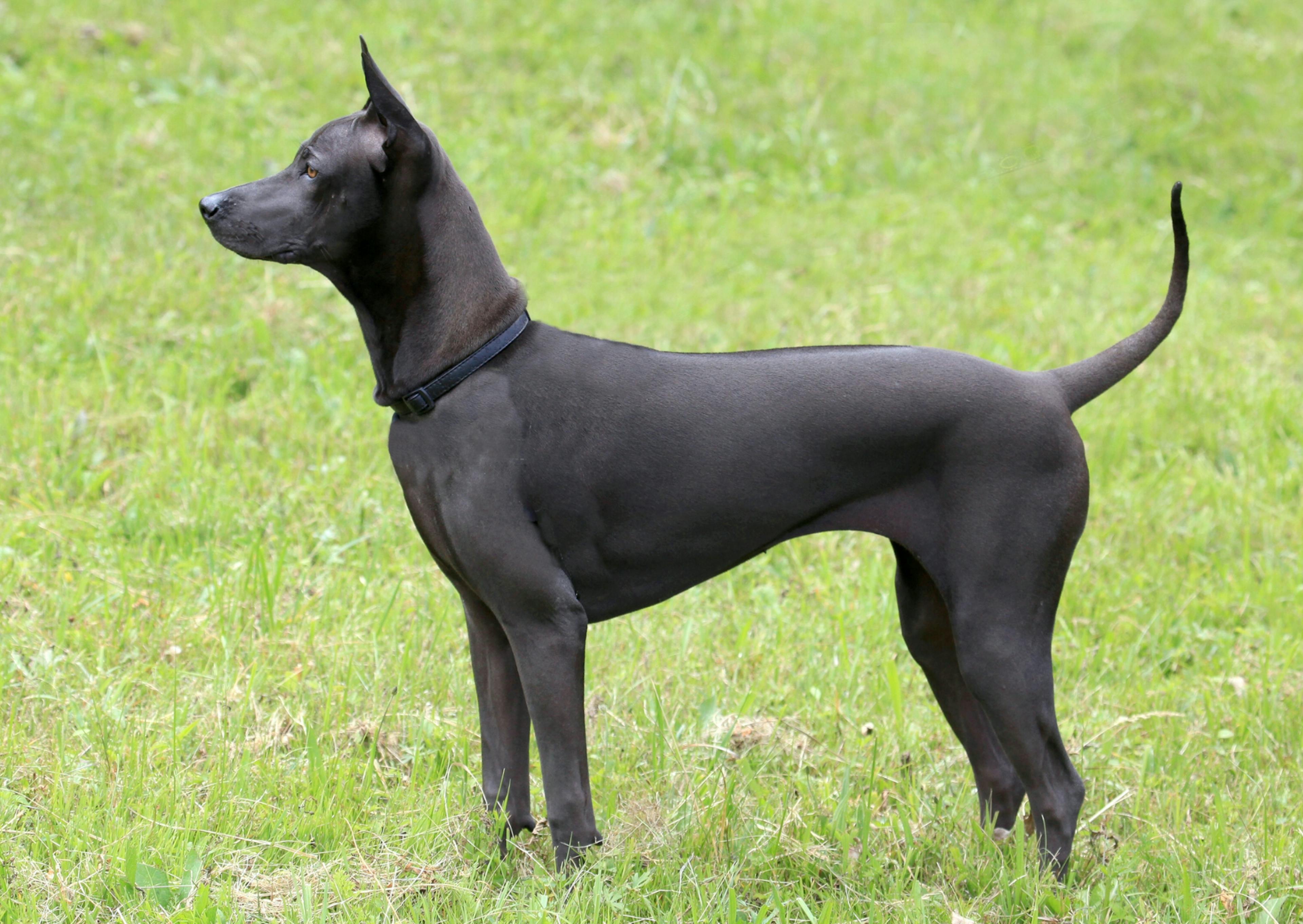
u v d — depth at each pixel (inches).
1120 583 396.2
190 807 260.4
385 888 246.1
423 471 239.9
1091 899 252.5
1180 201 249.6
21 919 228.4
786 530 249.4
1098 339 546.3
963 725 276.1
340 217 235.1
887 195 697.6
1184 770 307.9
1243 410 502.6
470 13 790.5
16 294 482.6
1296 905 253.3
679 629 353.1
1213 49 865.5
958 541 243.8
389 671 320.8
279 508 392.5
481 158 655.8
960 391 242.2
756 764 301.1
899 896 252.1
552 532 242.8
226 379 457.4
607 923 234.2
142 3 737.6
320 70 706.8
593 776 291.6
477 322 238.1
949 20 882.8
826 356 248.2
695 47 791.7
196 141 617.9
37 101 620.7
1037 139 764.6
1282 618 382.0
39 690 298.4
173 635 326.3
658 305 555.8
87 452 407.2
